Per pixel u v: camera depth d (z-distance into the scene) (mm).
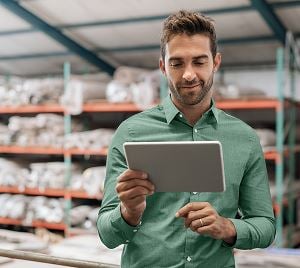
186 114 1575
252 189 1569
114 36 5199
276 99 3900
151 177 1381
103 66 6051
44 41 5422
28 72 6797
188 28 1420
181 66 1441
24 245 2602
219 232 1392
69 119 4891
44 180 4980
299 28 4582
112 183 1577
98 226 1573
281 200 3988
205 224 1369
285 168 5316
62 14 4738
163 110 1619
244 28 4613
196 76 1427
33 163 5246
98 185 4680
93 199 5352
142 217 1534
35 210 5012
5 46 5703
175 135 1567
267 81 5801
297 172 5477
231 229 1436
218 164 1306
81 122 5281
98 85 4980
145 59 5887
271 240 1558
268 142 4191
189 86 1434
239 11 4230
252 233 1478
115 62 6043
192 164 1323
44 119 4977
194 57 1421
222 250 1526
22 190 5105
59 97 5023
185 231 1499
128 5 4383
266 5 4086
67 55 5875
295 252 2389
